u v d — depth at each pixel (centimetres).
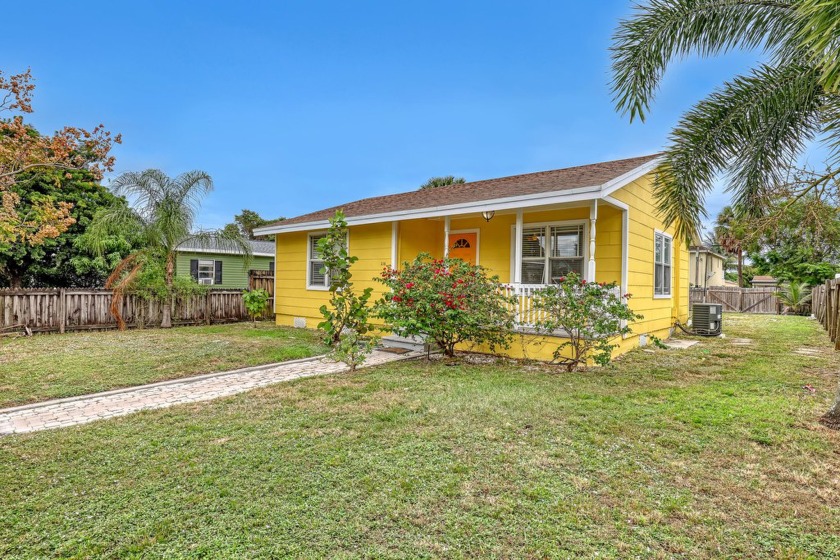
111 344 849
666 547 221
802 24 438
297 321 1192
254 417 425
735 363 687
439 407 450
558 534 231
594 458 325
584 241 823
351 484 286
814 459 321
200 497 269
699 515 249
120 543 225
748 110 529
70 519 246
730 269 3359
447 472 302
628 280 788
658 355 761
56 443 358
